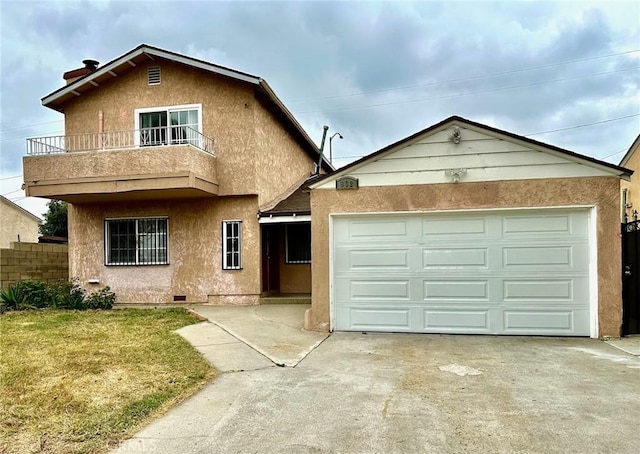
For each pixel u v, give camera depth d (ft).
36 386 15.56
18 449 10.77
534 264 23.53
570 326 23.16
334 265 25.70
